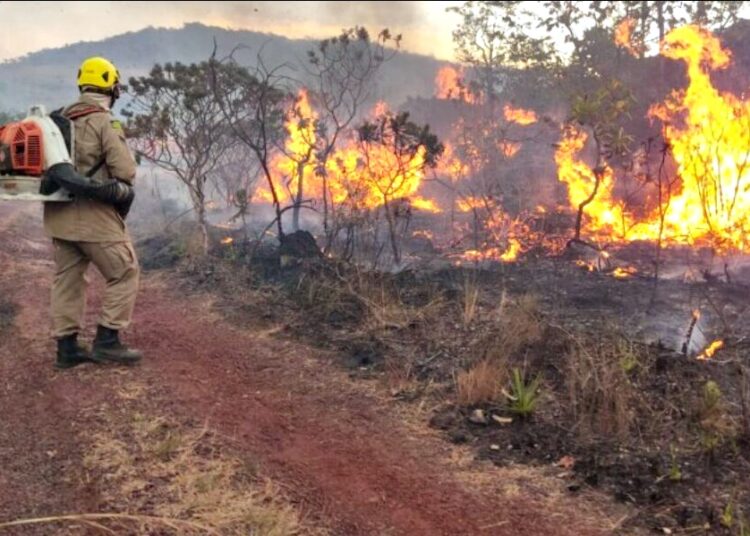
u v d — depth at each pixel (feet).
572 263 26.25
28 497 10.67
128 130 28.37
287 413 14.53
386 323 18.99
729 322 18.93
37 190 14.64
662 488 11.46
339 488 11.66
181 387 15.28
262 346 18.44
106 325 16.14
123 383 15.20
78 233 15.20
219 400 14.84
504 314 18.94
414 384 15.75
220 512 10.47
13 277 24.43
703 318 19.35
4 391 14.73
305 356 17.70
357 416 14.49
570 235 30.53
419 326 18.78
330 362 17.26
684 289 22.20
